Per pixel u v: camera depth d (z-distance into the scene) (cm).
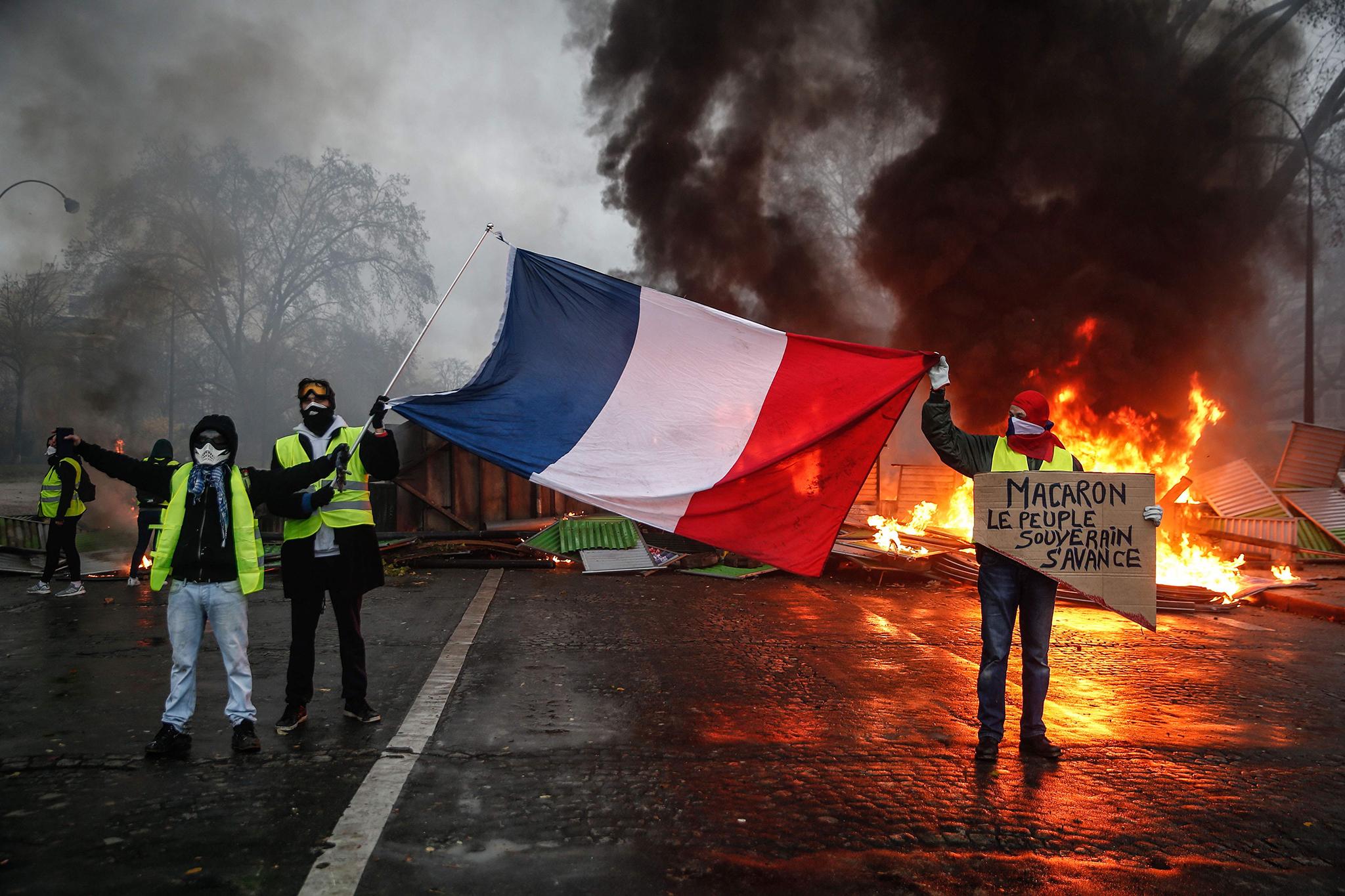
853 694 578
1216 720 530
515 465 501
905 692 586
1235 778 432
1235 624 859
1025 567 464
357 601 502
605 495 498
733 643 734
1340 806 398
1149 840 359
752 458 515
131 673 614
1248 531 1261
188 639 445
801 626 816
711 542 504
